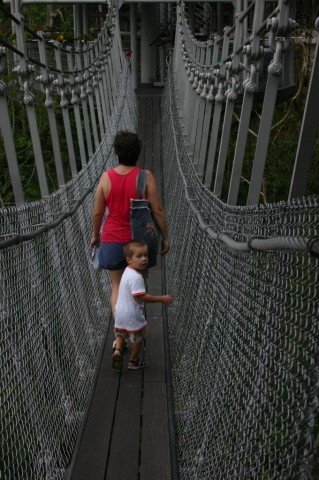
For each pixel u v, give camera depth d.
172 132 11.88
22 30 6.28
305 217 1.94
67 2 18.97
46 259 4.00
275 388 2.04
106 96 14.32
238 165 4.32
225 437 2.77
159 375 4.83
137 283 4.67
